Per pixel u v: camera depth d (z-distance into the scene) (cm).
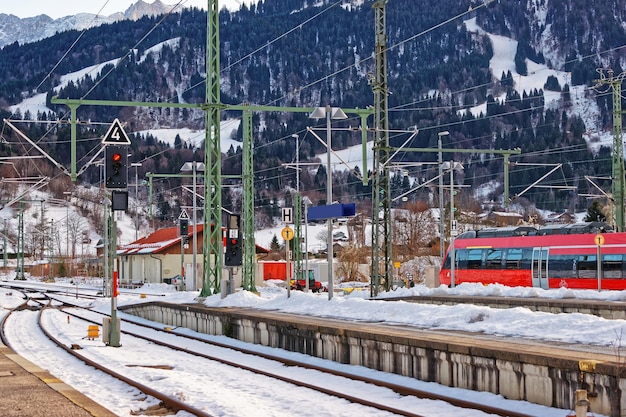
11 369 1725
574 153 19462
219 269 3653
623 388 1234
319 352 2141
